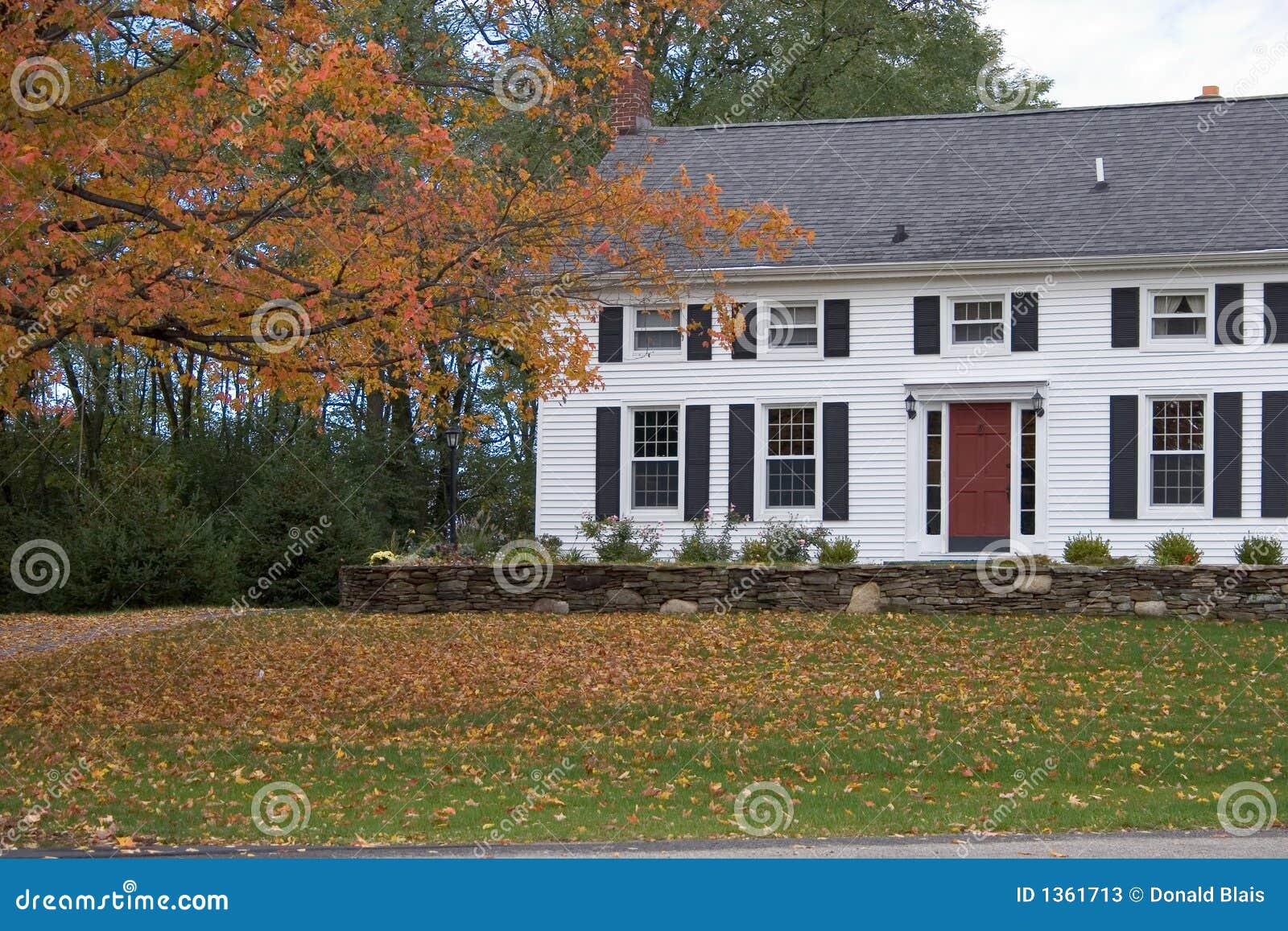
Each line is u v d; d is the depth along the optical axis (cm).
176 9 1215
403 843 980
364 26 1600
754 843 973
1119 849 953
